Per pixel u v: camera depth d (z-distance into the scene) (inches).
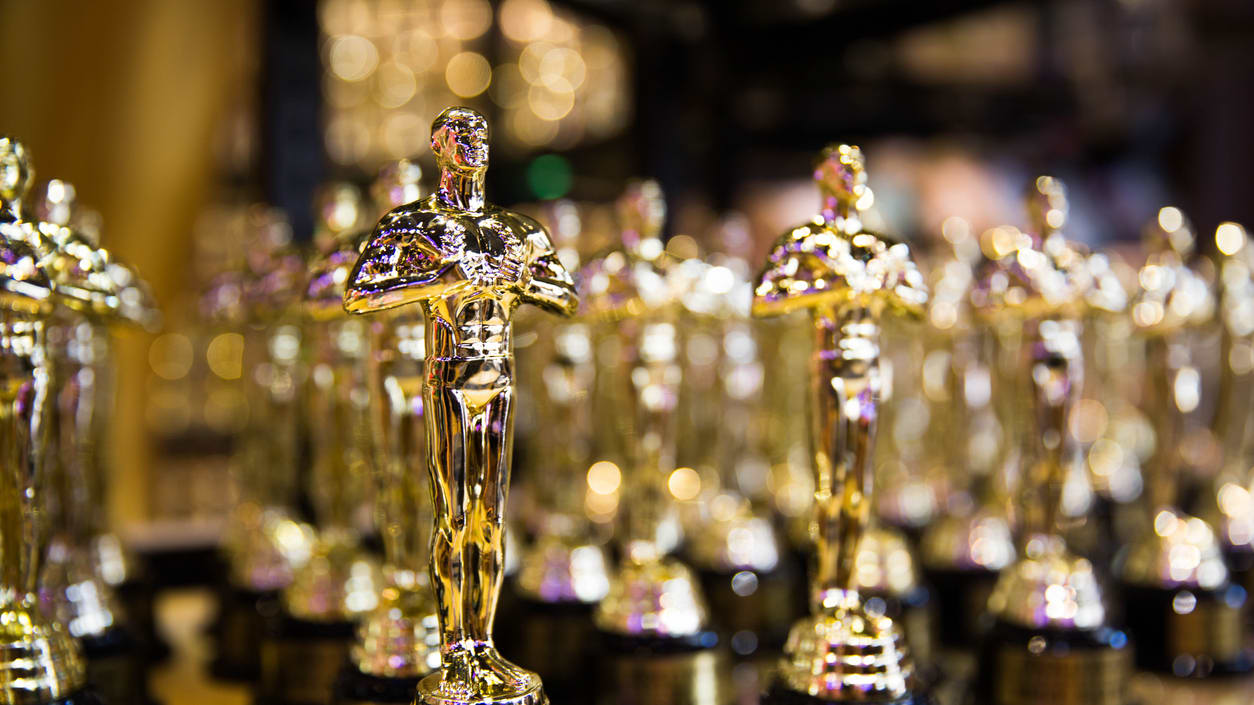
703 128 59.0
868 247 33.9
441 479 32.2
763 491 49.1
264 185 60.0
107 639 37.8
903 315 34.7
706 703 37.2
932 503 47.7
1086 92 77.2
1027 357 37.8
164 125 52.7
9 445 33.4
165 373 64.7
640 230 37.6
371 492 37.7
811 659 34.4
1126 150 86.7
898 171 81.7
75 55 50.9
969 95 65.7
